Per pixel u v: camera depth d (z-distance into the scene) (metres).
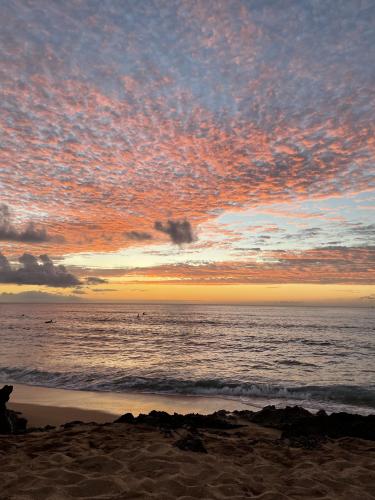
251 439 6.49
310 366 23.80
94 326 65.50
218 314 122.75
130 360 25.36
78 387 16.39
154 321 81.81
